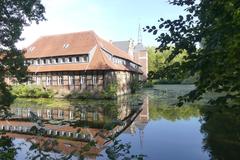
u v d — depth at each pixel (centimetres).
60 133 1121
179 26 366
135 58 7500
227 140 1064
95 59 3847
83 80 3806
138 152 962
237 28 281
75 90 3838
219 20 300
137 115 1892
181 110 2086
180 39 363
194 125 1451
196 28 351
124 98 3453
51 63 4138
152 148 1014
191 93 348
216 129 1249
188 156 904
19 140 1034
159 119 1697
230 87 324
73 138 954
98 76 3722
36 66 4225
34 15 1580
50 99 3494
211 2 316
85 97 3612
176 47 363
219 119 1471
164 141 1117
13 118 1777
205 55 308
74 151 434
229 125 1311
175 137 1188
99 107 2402
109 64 3794
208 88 332
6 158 587
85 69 3725
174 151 966
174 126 1453
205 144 1035
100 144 562
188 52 348
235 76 316
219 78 319
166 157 899
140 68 6769
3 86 1275
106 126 413
